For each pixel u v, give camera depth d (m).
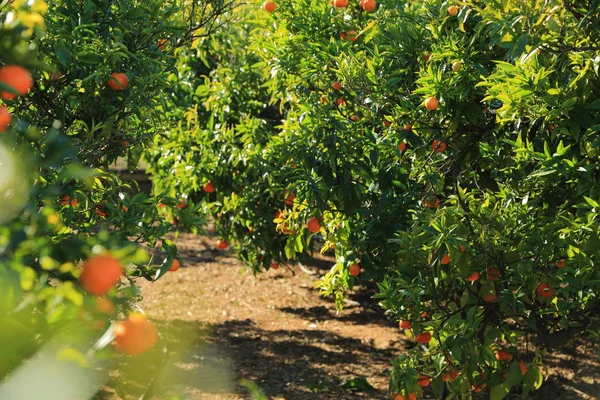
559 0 3.60
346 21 6.18
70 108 3.80
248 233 8.73
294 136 5.13
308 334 9.63
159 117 4.35
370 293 11.51
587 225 3.68
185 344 8.82
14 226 1.67
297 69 6.22
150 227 3.34
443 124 5.10
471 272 4.19
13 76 1.76
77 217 3.30
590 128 3.66
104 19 4.00
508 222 4.14
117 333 1.47
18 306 1.35
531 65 3.75
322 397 7.17
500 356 4.38
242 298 11.44
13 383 1.14
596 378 7.43
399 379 4.29
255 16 7.24
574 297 4.09
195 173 8.24
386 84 5.09
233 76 9.31
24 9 2.30
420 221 4.46
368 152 5.07
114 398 5.71
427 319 4.59
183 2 5.07
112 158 4.15
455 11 4.76
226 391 7.19
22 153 2.09
